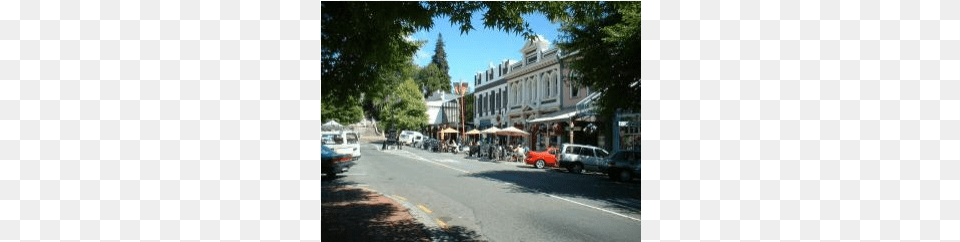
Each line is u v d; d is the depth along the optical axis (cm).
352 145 2597
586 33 1381
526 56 3512
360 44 714
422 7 572
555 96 3105
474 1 605
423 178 1714
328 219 873
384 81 1096
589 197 1235
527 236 770
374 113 5809
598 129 2527
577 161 2081
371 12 599
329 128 3341
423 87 7356
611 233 793
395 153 3616
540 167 2333
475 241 736
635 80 1320
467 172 2003
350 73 835
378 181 1588
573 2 696
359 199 1120
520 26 646
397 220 870
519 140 3559
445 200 1159
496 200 1165
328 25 669
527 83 3503
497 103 4088
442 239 742
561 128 2745
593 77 1379
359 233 766
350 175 1794
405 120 5353
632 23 1185
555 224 865
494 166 2408
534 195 1266
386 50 750
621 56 1274
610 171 1717
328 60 804
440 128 5644
